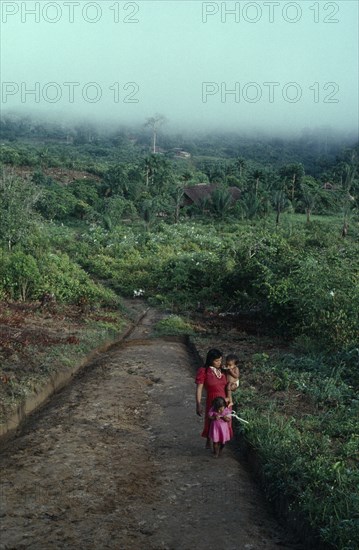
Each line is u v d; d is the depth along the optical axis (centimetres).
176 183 8169
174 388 1130
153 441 860
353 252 2452
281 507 659
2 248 2606
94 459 773
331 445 789
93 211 6019
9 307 1778
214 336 1683
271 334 1697
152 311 2330
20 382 1070
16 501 647
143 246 3972
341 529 549
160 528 606
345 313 1392
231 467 766
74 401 1034
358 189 8388
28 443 827
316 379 1087
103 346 1566
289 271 1941
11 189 2981
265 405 966
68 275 2348
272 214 7038
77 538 575
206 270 2611
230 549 571
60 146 17775
